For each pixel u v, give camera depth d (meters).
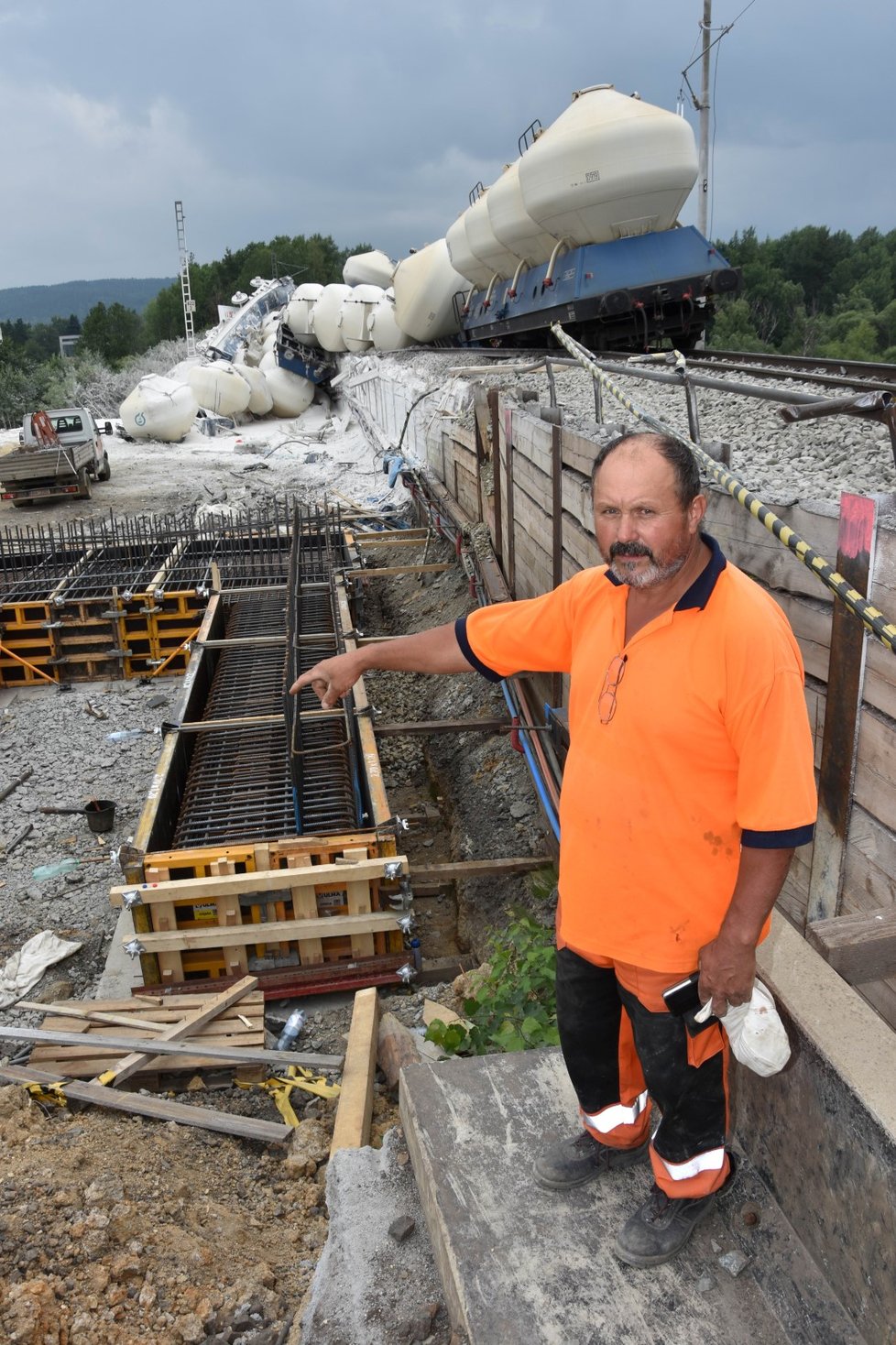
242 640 9.79
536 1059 2.80
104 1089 4.36
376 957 5.83
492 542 10.26
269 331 42.75
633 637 1.75
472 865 6.43
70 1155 3.41
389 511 18.55
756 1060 1.83
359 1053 4.17
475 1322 2.05
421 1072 2.78
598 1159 2.34
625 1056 2.20
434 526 14.17
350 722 7.64
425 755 9.31
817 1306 2.00
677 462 1.61
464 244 18.52
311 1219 3.54
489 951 5.98
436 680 10.48
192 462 28.11
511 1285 2.13
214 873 5.66
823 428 5.66
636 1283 2.11
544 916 5.99
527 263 16.09
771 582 3.32
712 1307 2.04
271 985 5.73
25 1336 2.51
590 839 1.85
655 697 1.70
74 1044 4.81
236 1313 2.71
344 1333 2.27
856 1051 1.94
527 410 8.35
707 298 13.85
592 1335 2.01
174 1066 4.68
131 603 11.97
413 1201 2.60
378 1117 4.02
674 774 1.71
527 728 6.95
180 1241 2.99
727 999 1.74
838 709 2.90
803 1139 2.08
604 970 2.03
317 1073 4.76
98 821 8.20
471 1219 2.29
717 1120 2.04
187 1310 2.72
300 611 11.29
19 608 11.81
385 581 14.83
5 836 8.32
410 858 7.67
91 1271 2.76
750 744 1.62
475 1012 3.97
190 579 12.56
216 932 5.62
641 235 13.37
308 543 14.35
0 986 6.26
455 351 21.66
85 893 7.33
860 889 2.88
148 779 9.27
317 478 24.20
